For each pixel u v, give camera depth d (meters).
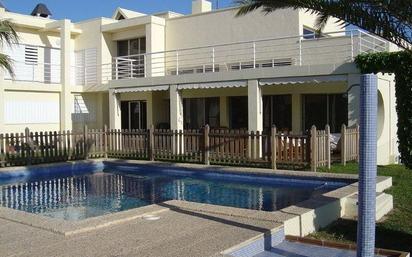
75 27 29.95
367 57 16.97
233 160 17.34
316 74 18.50
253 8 11.26
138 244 6.70
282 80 19.34
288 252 7.03
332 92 21.41
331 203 9.39
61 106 27.91
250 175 15.68
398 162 21.20
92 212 11.53
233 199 12.87
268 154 16.48
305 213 8.42
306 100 22.62
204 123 26.05
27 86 26.11
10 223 8.02
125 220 8.12
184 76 22.30
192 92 26.05
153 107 27.12
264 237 7.18
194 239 6.93
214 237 7.02
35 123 26.95
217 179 16.34
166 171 17.89
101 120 29.55
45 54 28.61
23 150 18.19
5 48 26.33
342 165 16.52
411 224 9.09
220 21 24.98
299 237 7.58
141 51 28.28
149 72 26.52
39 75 28.20
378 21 8.00
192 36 26.20
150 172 18.33
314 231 8.64
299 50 20.58
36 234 7.29
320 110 22.27
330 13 8.46
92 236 7.16
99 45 28.70
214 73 21.25
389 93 20.67
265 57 23.30
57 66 29.12
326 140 16.14
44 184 15.87
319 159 15.78
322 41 21.41
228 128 23.70
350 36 19.38
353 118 17.73
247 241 6.82
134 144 20.33
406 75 14.86
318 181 14.33
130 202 12.67
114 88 25.56
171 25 27.08
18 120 26.19
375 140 5.63
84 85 28.86
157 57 26.75
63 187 15.22
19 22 26.42
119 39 28.94
